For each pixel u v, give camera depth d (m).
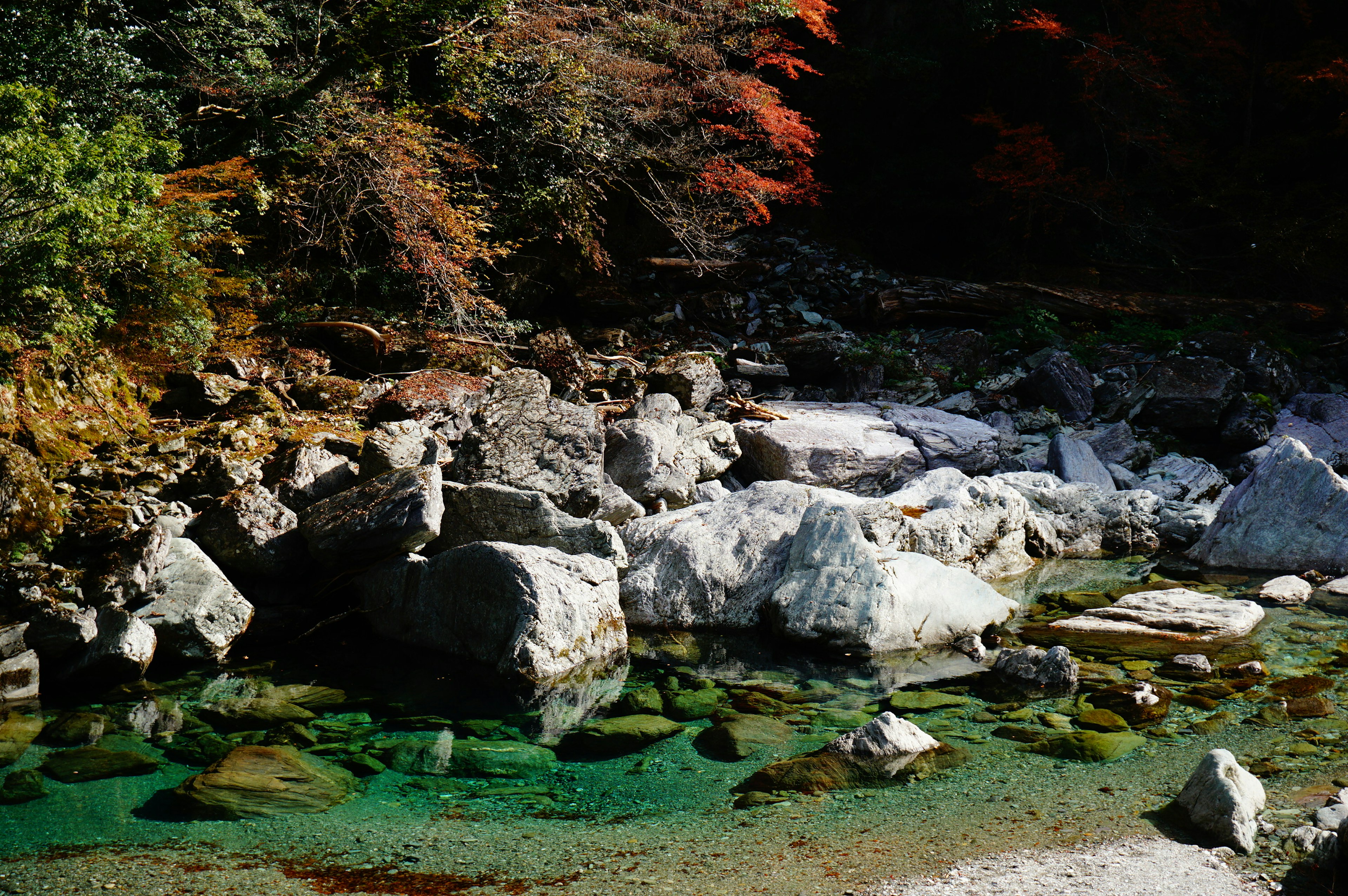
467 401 11.43
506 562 7.52
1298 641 8.12
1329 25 21.64
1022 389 15.68
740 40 17.20
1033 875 4.49
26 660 6.77
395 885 4.42
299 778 5.53
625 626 8.19
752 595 8.82
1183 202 22.47
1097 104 20.81
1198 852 4.70
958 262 22.59
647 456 10.90
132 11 11.86
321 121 12.70
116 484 8.28
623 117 16.11
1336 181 21.62
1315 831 4.77
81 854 4.66
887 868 4.57
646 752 6.03
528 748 6.06
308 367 11.66
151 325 9.74
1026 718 6.53
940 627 8.34
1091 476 13.04
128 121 9.55
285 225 13.29
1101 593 9.78
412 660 7.66
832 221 21.61
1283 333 17.62
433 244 12.70
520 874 4.54
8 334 8.30
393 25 12.35
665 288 18.23
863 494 12.54
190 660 7.51
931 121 22.19
